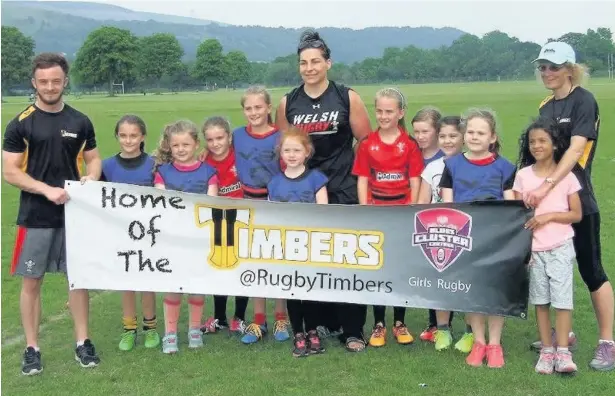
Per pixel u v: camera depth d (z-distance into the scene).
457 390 5.11
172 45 153.62
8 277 8.33
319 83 6.09
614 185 14.05
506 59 148.75
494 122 5.67
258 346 6.11
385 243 5.75
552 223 5.35
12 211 12.55
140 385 5.26
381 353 5.89
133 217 5.84
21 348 6.11
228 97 73.12
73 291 5.77
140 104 56.53
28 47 127.31
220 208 5.84
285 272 5.88
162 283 5.90
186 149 5.91
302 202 5.89
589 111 5.40
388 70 153.00
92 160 5.86
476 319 5.71
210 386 5.22
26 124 5.46
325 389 5.15
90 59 131.88
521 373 5.38
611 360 5.46
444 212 5.63
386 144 6.01
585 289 7.62
